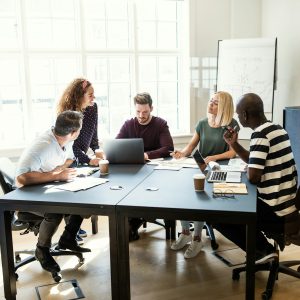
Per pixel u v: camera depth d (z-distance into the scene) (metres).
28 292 2.58
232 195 2.23
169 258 3.05
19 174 2.50
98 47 4.54
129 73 4.72
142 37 4.73
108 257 3.10
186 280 2.70
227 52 4.59
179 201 2.14
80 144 3.21
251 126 2.48
